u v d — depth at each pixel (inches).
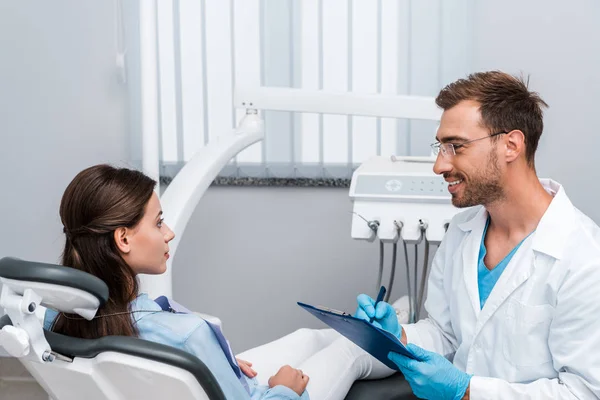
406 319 77.0
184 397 37.8
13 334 35.7
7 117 101.6
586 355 48.4
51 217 104.0
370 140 96.5
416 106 76.5
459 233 60.6
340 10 94.2
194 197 71.3
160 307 46.4
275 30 94.9
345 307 103.9
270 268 103.7
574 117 97.7
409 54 94.5
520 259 52.5
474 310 54.9
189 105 97.0
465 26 93.7
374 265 102.5
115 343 37.3
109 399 39.4
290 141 97.0
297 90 76.9
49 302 37.0
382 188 72.1
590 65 96.3
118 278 42.6
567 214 51.3
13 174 103.0
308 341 67.2
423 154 96.3
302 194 101.2
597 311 48.1
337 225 101.7
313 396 56.8
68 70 100.4
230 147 75.0
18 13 99.5
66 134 101.9
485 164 51.6
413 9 93.6
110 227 42.1
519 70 97.4
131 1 96.1
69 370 38.7
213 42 95.7
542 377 52.2
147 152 71.7
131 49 96.6
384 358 54.6
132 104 97.3
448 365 51.2
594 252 49.2
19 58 100.3
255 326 105.5
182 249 103.6
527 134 51.6
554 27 96.1
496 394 50.1
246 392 46.7
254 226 102.7
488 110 51.1
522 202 52.9
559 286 49.9
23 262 36.1
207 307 105.2
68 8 99.1
